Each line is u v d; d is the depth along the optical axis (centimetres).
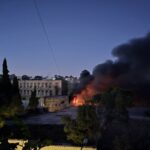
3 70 3897
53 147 3006
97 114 3109
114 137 3180
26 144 554
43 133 3588
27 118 4278
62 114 5128
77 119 2908
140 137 3127
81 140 2923
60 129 3588
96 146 3031
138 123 3359
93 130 2909
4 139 525
